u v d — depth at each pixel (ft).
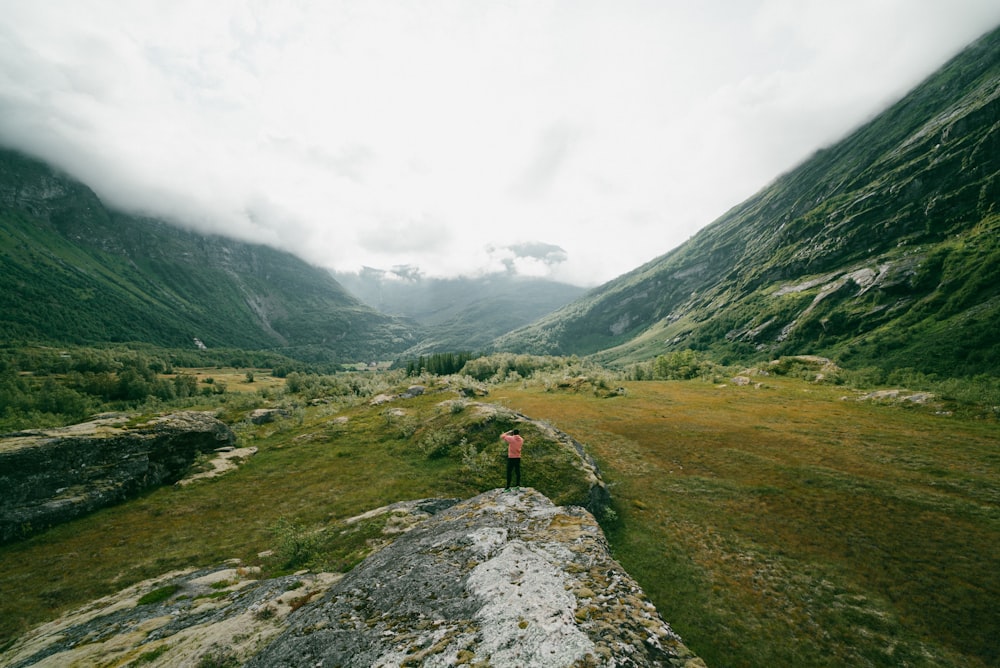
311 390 334.03
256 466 112.47
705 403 177.37
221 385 445.37
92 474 89.35
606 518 72.38
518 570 27.07
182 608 39.01
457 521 39.78
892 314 496.23
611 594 24.17
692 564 59.00
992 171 565.53
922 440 105.70
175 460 107.65
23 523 75.72
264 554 59.67
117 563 63.41
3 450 80.23
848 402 162.30
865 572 55.36
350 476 98.12
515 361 428.56
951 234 549.54
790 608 49.55
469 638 20.20
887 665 41.32
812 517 70.44
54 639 37.63
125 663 27.30
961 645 43.04
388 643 21.07
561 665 17.58
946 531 63.67
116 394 342.23
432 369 448.65
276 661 21.61
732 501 78.23
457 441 104.22
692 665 18.29
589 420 148.15
